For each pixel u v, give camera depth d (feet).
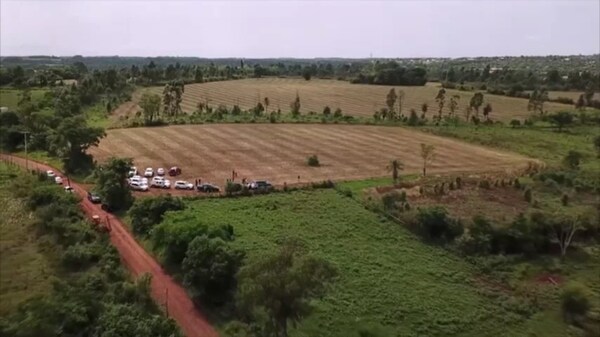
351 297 201.16
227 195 312.71
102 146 424.46
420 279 219.82
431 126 546.26
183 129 500.74
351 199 311.68
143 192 314.96
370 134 505.25
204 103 653.30
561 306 205.57
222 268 196.54
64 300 173.99
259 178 351.46
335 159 409.08
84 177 344.69
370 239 256.52
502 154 442.09
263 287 164.55
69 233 235.61
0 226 248.11
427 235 260.83
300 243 240.53
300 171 371.97
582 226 266.36
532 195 325.62
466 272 231.30
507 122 586.04
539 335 188.85
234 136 478.59
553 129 553.64
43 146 419.33
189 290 204.74
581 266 242.99
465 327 189.57
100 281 194.39
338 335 178.60
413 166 394.32
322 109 650.84
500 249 251.19
